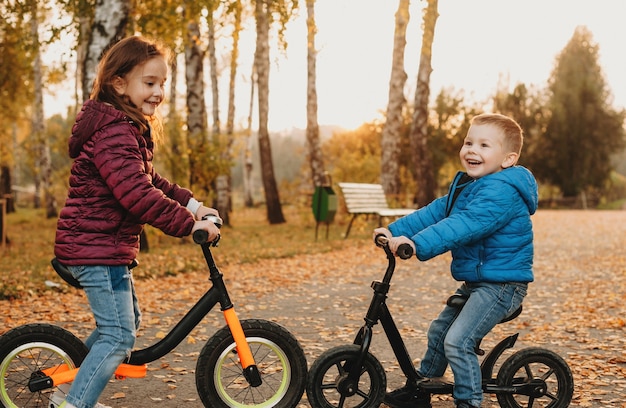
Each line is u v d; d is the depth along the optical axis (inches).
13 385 128.3
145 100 119.9
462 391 129.4
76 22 426.0
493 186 130.2
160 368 178.2
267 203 812.6
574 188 1752.0
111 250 116.1
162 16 386.3
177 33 399.2
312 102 760.3
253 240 558.3
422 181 731.4
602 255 464.8
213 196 557.9
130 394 156.7
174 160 502.0
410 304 284.2
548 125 1758.1
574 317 253.4
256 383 124.6
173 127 511.8
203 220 119.5
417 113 730.8
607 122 1752.0
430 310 271.0
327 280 348.2
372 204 602.9
